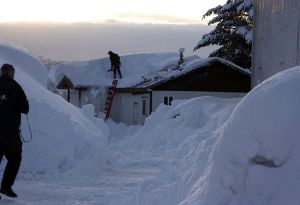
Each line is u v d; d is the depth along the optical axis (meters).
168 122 19.12
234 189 4.10
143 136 19.52
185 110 18.98
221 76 32.75
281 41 12.72
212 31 37.81
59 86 41.66
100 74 40.09
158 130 18.78
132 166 12.76
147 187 7.02
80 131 12.23
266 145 3.92
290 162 3.78
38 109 11.52
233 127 4.27
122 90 34.81
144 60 41.75
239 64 37.25
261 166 3.93
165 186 6.50
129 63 41.88
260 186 3.89
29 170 10.58
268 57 14.56
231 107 17.95
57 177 10.45
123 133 31.75
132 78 39.34
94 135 12.75
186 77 32.34
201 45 38.12
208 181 4.45
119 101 36.59
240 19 37.00
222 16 37.16
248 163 4.03
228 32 37.34
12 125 7.57
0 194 7.99
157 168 12.43
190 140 13.88
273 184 3.81
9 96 7.57
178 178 6.89
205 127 17.41
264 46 15.27
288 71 4.33
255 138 4.02
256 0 16.88
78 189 9.05
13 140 7.56
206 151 6.07
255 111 4.10
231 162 4.18
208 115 19.19
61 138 11.43
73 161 11.29
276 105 3.96
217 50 38.03
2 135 7.50
